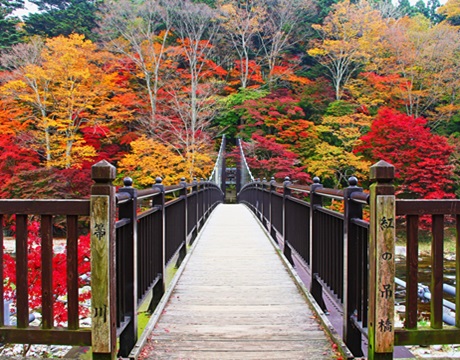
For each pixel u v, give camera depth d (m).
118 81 19.48
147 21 21.59
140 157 16.44
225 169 24.61
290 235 4.57
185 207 5.20
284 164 17.98
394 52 20.88
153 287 3.27
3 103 15.13
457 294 1.97
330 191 2.71
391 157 14.82
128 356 2.23
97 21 22.42
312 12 27.39
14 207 1.92
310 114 22.50
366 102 20.34
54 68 14.97
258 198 9.65
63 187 13.41
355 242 2.27
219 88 22.22
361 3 23.31
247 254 5.36
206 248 5.79
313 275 3.26
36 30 23.53
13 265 3.73
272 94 23.28
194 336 2.63
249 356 2.33
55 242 11.84
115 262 1.97
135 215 2.36
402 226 14.55
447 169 14.30
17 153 14.64
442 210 1.93
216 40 25.59
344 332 2.35
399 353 2.54
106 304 1.88
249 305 3.29
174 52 21.11
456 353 4.36
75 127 16.17
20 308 1.95
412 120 14.80
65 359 2.36
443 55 19.22
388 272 1.88
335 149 17.95
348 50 22.05
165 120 17.92
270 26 26.56
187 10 22.41
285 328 2.78
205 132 19.67
